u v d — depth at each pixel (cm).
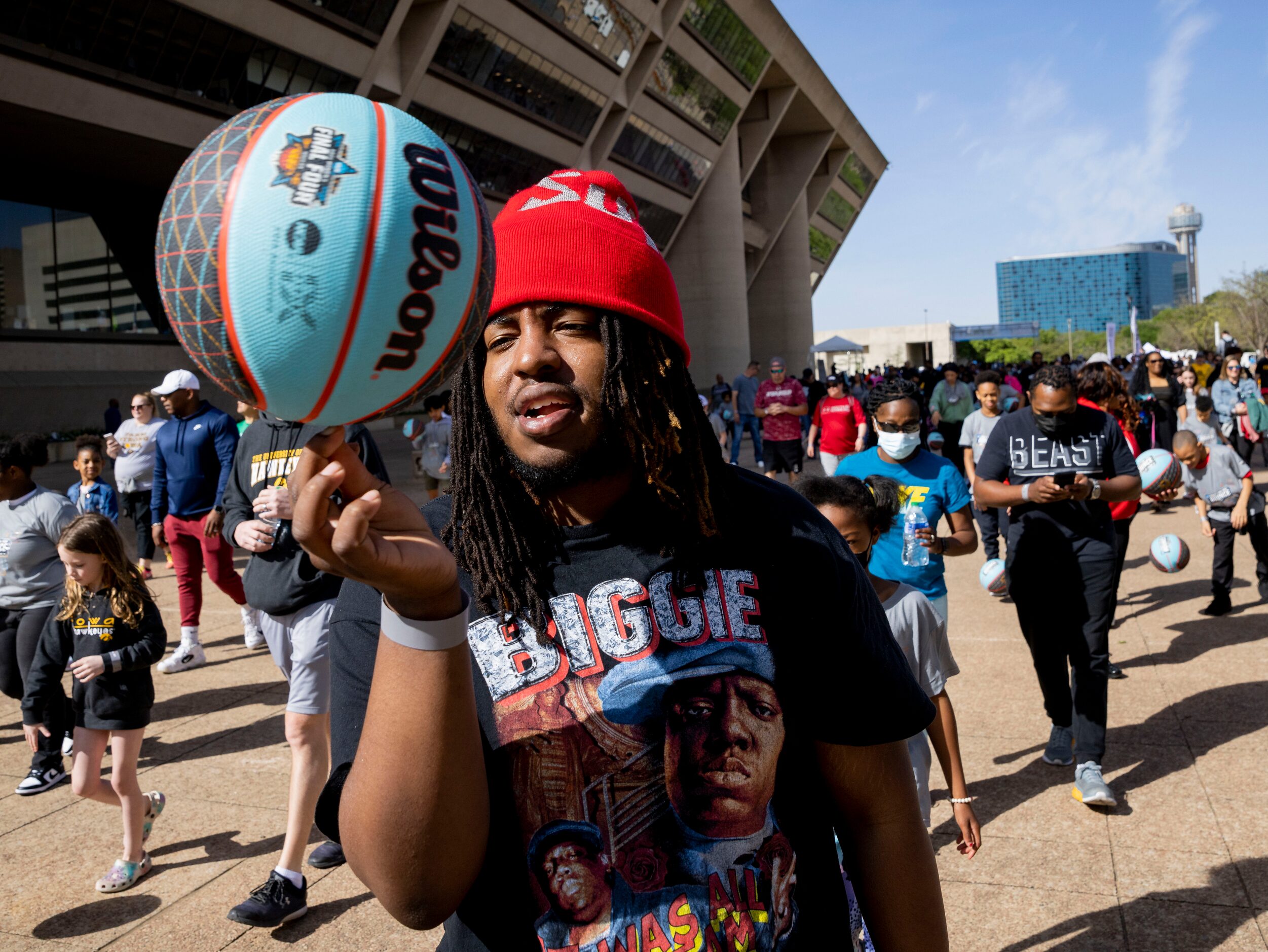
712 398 2270
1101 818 387
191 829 415
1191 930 309
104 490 801
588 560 124
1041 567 417
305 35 2456
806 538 128
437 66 2855
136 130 2369
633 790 115
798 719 126
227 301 94
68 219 3291
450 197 101
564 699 118
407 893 104
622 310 118
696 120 4191
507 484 126
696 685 118
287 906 333
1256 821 375
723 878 115
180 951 323
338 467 91
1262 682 529
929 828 377
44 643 408
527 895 115
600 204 124
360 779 102
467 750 103
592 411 120
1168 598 738
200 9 2233
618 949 112
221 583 670
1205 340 9106
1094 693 402
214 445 653
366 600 121
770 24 4234
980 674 572
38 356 3077
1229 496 665
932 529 380
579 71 3359
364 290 94
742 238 4762
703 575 122
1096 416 420
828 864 128
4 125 2339
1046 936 311
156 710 572
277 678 627
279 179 94
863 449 902
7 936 335
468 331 104
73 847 404
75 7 2081
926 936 132
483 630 122
